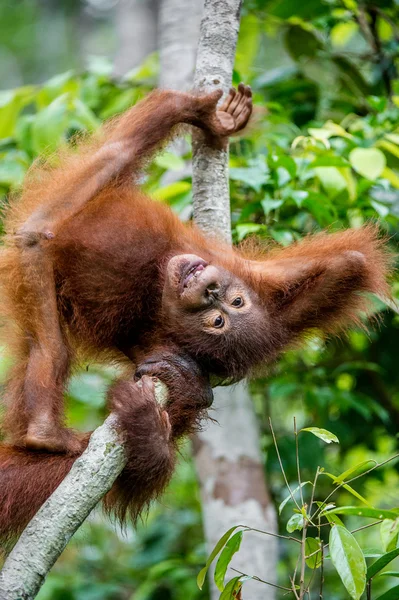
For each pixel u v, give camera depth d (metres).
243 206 10.45
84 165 7.81
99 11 32.16
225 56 8.16
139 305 8.36
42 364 7.49
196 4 13.12
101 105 12.74
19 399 8.03
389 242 10.87
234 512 10.59
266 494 10.82
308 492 12.21
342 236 8.77
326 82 13.44
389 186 10.38
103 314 8.31
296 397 12.59
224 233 8.34
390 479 13.65
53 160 8.58
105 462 6.20
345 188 10.06
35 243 7.39
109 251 8.23
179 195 10.05
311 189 10.08
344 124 11.99
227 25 8.16
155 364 7.77
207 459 10.90
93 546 14.00
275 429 12.75
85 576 13.87
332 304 8.52
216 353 8.10
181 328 8.07
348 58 13.71
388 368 12.39
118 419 6.99
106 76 12.81
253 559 10.31
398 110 11.28
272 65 21.39
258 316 8.30
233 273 8.39
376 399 12.45
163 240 8.34
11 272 7.90
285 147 11.09
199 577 6.51
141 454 7.10
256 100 11.02
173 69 12.67
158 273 8.30
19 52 31.19
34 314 7.47
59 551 5.97
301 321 8.59
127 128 8.05
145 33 26.52
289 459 11.59
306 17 12.93
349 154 10.24
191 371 7.85
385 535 6.15
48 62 31.17
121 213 8.33
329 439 6.47
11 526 7.98
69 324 8.34
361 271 8.38
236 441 10.92
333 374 12.05
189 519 13.66
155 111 8.01
